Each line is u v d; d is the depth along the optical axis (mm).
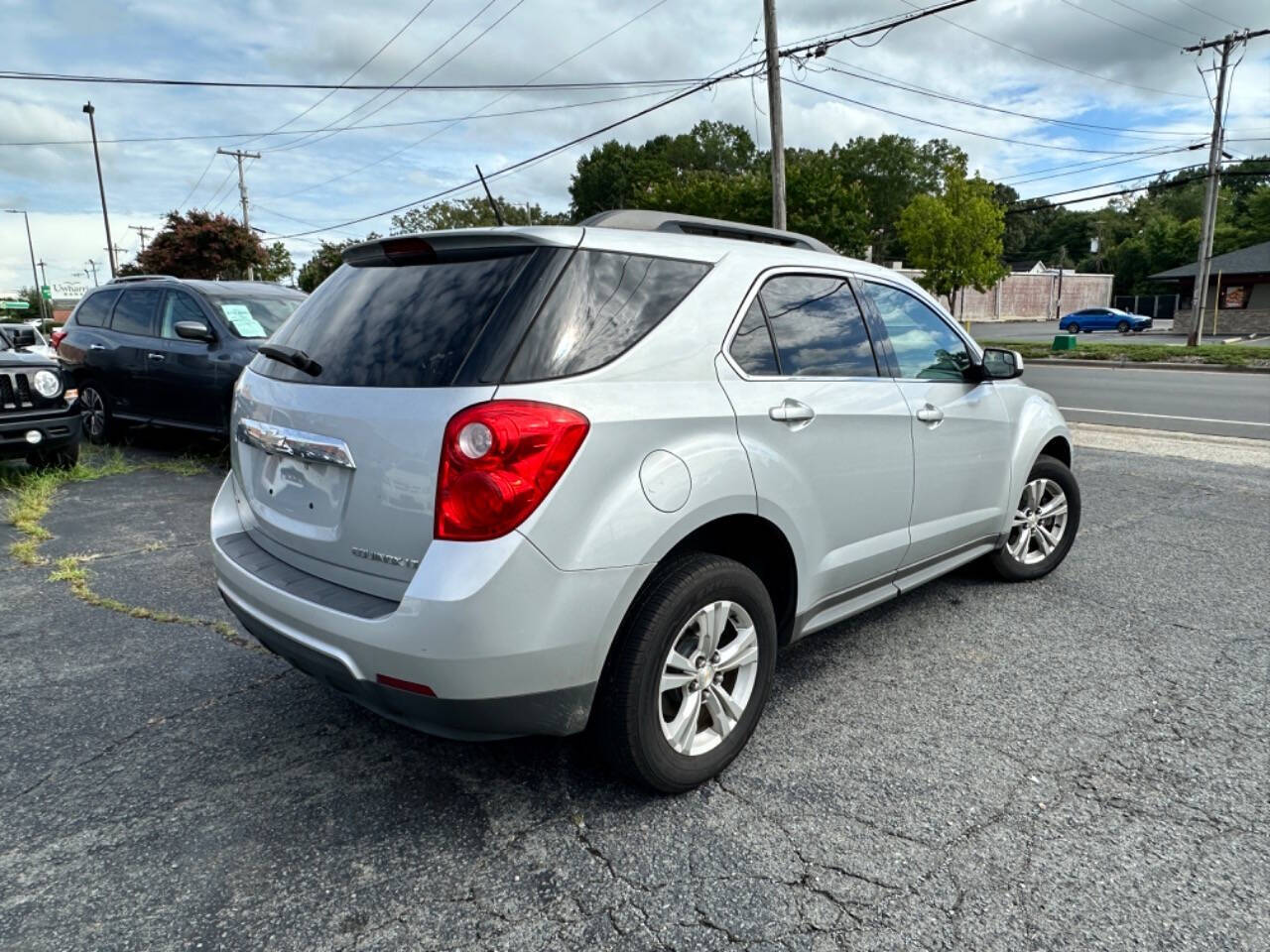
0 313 79312
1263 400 14680
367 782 2689
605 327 2412
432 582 2119
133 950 1983
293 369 2707
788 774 2734
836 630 3951
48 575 4711
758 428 2680
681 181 51594
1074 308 66375
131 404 8305
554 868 2283
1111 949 1994
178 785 2672
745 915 2105
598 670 2303
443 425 2180
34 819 2494
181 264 31484
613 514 2256
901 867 2285
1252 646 3756
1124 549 5211
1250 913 2109
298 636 2398
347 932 2045
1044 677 3447
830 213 37594
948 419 3578
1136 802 2580
